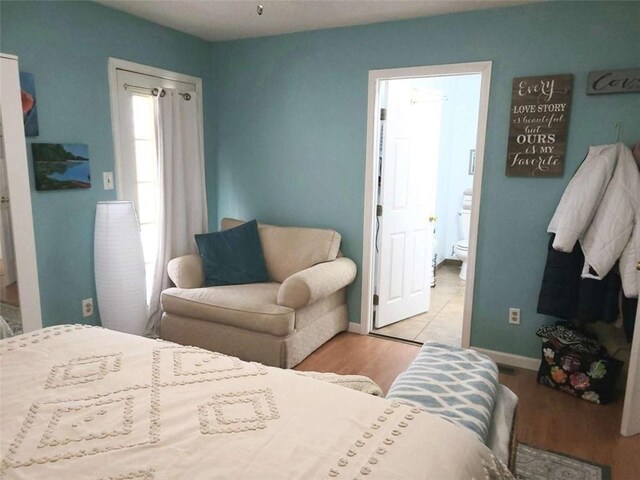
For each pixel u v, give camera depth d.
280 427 1.11
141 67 3.26
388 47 3.23
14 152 2.37
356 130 3.44
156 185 3.50
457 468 0.99
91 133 2.98
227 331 3.01
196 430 1.09
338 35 3.39
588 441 2.25
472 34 2.97
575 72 2.73
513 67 2.89
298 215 3.80
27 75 2.58
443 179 5.72
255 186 3.95
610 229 2.45
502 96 2.94
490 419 1.44
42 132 2.69
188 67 3.68
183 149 3.62
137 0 2.87
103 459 0.99
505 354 3.15
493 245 3.09
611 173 2.50
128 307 2.99
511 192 2.99
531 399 2.66
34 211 2.69
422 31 3.11
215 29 3.49
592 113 2.71
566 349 2.69
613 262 2.46
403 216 3.80
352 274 3.47
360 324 3.67
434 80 5.08
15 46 2.52
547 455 2.13
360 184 3.50
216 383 1.33
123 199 3.24
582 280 2.61
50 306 2.83
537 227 2.94
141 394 1.26
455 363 1.71
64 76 2.78
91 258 3.05
